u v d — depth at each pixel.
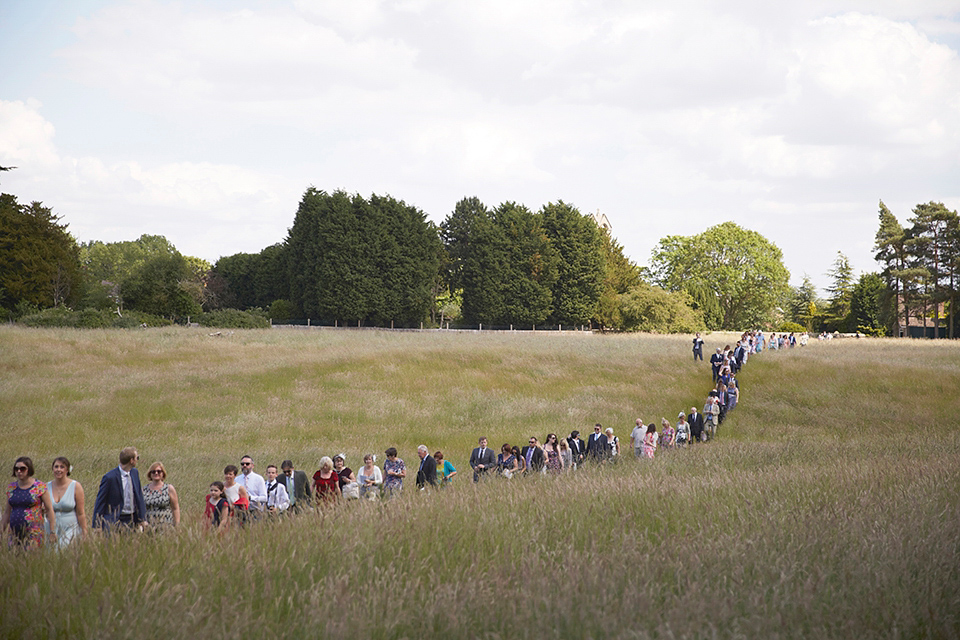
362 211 83.38
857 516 7.08
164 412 27.20
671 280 103.38
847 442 19.39
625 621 4.64
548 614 4.75
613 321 85.88
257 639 4.73
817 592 5.07
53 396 28.39
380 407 29.42
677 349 45.66
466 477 15.87
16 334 43.12
